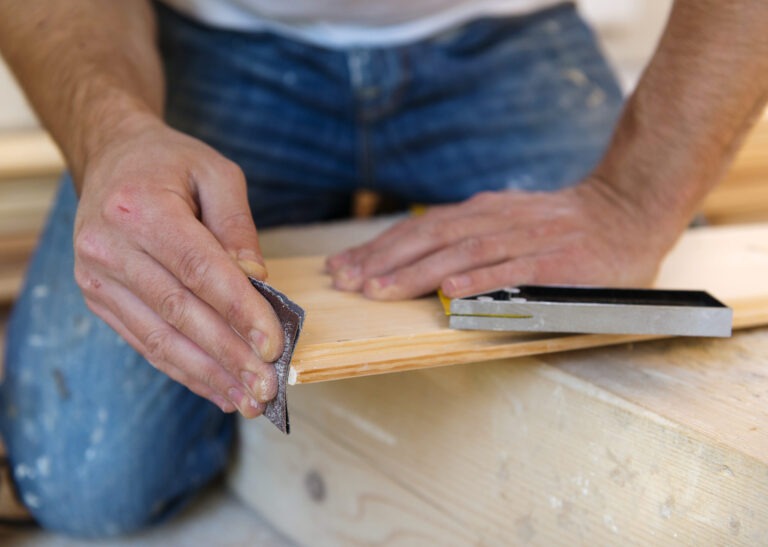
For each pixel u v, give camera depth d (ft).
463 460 2.86
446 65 4.69
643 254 2.84
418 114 4.76
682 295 2.54
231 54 4.52
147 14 4.00
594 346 2.74
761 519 2.09
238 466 4.14
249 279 2.20
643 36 6.95
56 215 4.18
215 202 2.43
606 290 2.55
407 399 3.02
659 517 2.32
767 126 6.46
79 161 2.80
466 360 2.39
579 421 2.48
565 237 2.80
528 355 2.62
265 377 2.15
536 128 4.92
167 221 2.25
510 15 4.89
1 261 5.69
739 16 2.60
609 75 5.23
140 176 2.38
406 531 3.13
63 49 3.20
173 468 3.83
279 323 2.11
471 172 4.89
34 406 3.86
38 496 3.81
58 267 4.00
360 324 2.48
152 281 2.26
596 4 6.69
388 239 2.98
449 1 4.64
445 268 2.71
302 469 3.63
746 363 2.62
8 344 4.07
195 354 2.34
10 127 5.79
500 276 2.63
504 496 2.74
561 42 5.06
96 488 3.75
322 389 3.40
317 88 4.58
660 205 2.85
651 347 2.74
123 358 3.79
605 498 2.44
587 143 4.93
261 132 4.62
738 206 6.71
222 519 4.04
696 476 2.21
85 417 3.79
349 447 3.33
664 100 2.80
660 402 2.34
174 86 4.50
